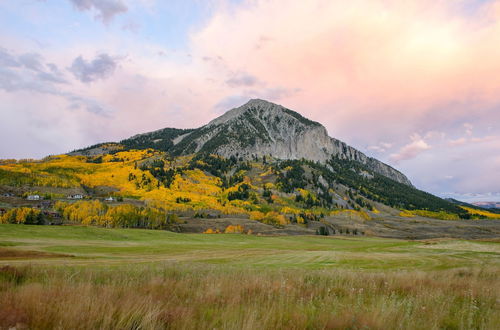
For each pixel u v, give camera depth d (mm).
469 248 50531
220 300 7844
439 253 43750
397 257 38219
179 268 14586
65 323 4934
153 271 12859
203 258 38438
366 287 10836
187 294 8703
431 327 6367
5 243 49125
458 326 6773
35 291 6621
